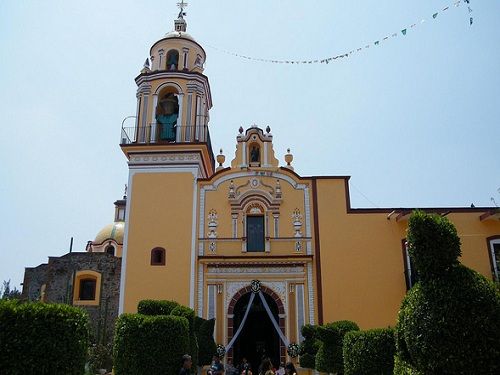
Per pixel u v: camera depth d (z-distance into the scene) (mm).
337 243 24641
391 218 24953
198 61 30188
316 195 25594
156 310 17266
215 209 25500
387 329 12633
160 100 28547
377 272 24094
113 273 29250
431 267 9000
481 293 8367
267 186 25875
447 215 24766
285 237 24891
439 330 8273
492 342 7984
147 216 25375
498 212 23422
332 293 23812
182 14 32438
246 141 26938
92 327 27609
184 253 24672
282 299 23984
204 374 22625
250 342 28312
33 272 32094
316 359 18297
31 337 8383
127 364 13211
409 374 8836
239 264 24281
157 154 26500
